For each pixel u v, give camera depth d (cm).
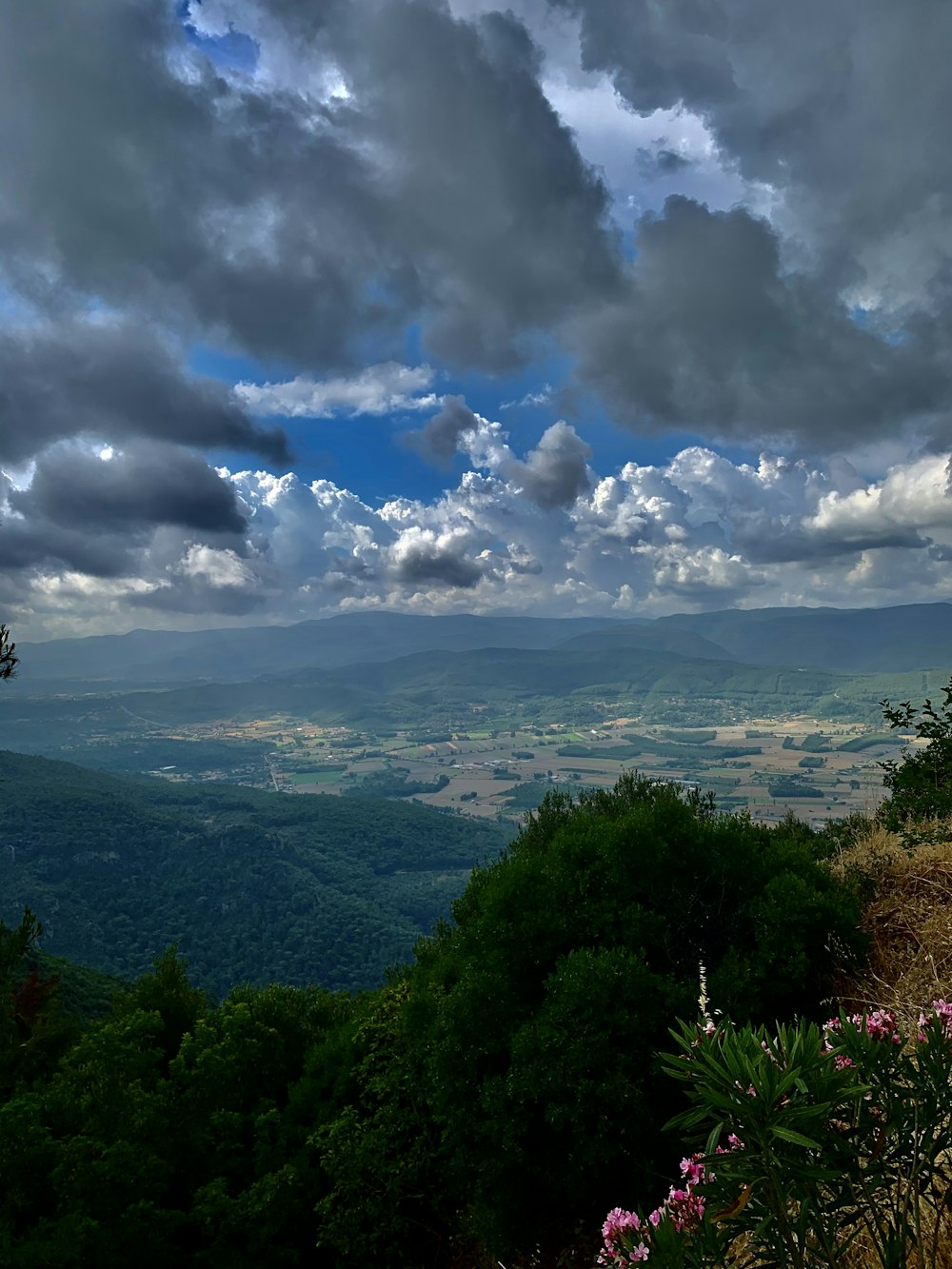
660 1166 483
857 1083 141
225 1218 732
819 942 508
